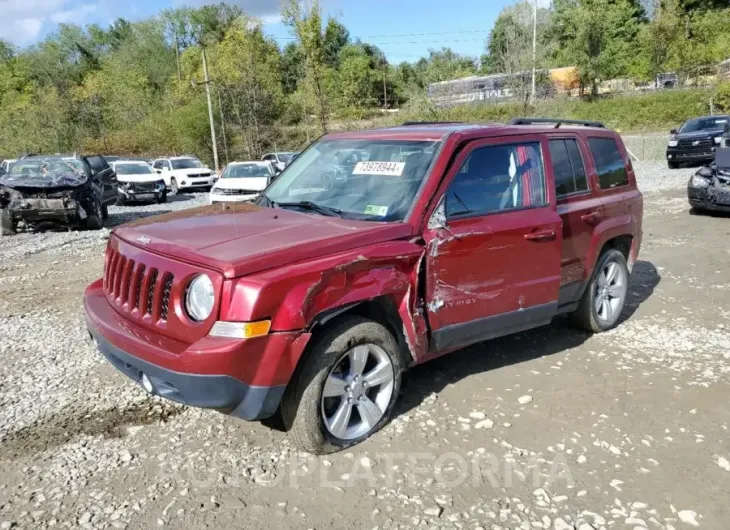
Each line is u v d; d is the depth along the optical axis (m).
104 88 53.06
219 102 40.16
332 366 3.45
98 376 4.77
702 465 3.46
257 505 3.11
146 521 2.99
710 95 38.16
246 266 3.16
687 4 57.06
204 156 42.28
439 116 32.25
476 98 34.62
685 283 7.33
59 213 13.18
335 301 3.38
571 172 5.03
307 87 30.56
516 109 31.02
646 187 17.05
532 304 4.44
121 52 74.94
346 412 3.60
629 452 3.59
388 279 3.60
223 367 3.09
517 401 4.23
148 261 3.51
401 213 3.87
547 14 36.91
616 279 5.65
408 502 3.13
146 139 46.41
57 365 5.02
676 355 5.07
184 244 3.50
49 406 4.24
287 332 3.21
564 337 5.51
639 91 47.12
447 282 3.92
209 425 3.93
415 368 4.80
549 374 4.69
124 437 3.79
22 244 12.02
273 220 3.95
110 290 3.96
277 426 3.89
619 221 5.38
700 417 4.00
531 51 30.89
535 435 3.78
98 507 3.10
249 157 40.50
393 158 4.27
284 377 3.25
